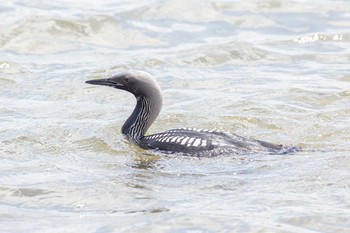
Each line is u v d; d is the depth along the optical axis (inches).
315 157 532.4
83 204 477.7
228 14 898.1
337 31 856.3
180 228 440.8
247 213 456.1
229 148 542.6
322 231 434.3
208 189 491.8
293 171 510.0
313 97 678.5
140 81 590.6
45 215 464.4
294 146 554.6
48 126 616.1
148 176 516.1
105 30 854.5
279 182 495.5
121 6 916.0
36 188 500.7
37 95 698.2
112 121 631.2
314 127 602.5
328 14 900.6
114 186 501.0
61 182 509.0
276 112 640.4
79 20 863.7
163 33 851.4
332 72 751.7
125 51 809.5
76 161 548.7
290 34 851.4
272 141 579.8
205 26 870.4
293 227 438.6
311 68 765.3
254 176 506.9
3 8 903.7
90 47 818.2
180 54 796.6
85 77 738.8
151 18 884.6
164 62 775.7
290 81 727.1
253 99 674.2
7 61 769.6
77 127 614.5
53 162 546.9
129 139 589.3
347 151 544.1
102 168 534.0
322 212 453.7
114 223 449.7
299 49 814.5
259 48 810.2
